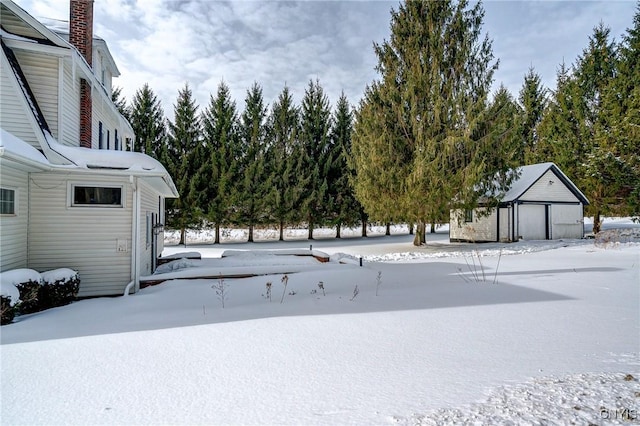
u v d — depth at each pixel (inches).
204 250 711.1
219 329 171.3
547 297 228.5
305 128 977.5
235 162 884.0
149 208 388.2
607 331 157.8
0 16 313.0
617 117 796.0
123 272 303.4
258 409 95.5
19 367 127.0
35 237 281.7
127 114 914.7
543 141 1020.5
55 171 283.1
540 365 121.2
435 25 666.2
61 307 239.3
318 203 947.3
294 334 161.8
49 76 317.1
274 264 453.1
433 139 598.2
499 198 692.1
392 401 98.2
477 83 657.0
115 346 148.9
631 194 767.1
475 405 94.3
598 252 515.8
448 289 262.5
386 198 637.3
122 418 92.0
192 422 89.4
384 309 206.1
